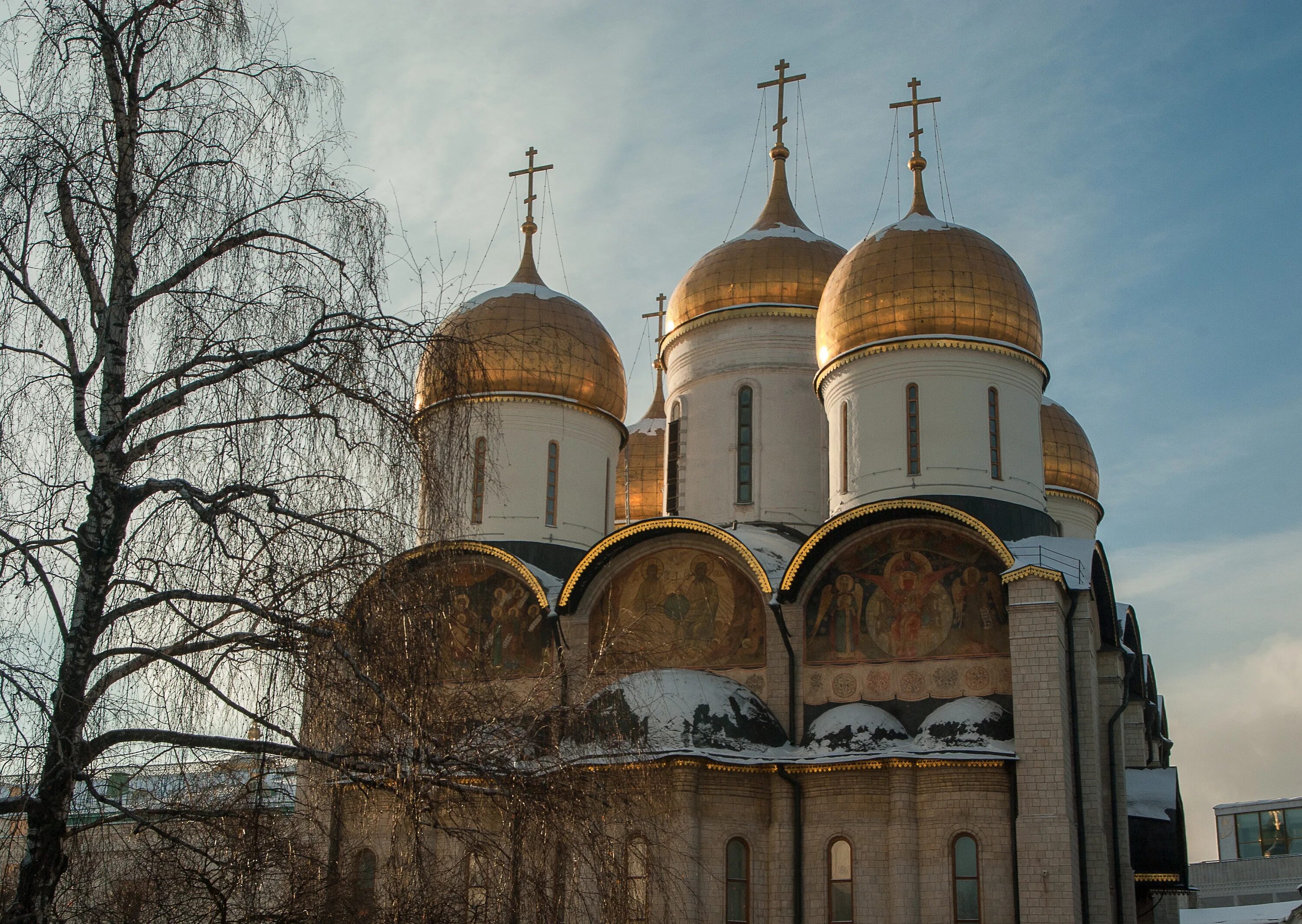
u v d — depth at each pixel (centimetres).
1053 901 2744
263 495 1434
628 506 4394
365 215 1553
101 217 1472
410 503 1480
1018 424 3406
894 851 2845
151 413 1457
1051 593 2948
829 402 3553
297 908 1372
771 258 3953
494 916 1472
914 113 3866
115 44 1530
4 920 1268
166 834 1330
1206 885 6228
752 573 3203
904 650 3100
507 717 1577
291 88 1575
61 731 1309
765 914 2897
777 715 3127
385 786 1431
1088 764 2959
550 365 3691
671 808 2666
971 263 3425
